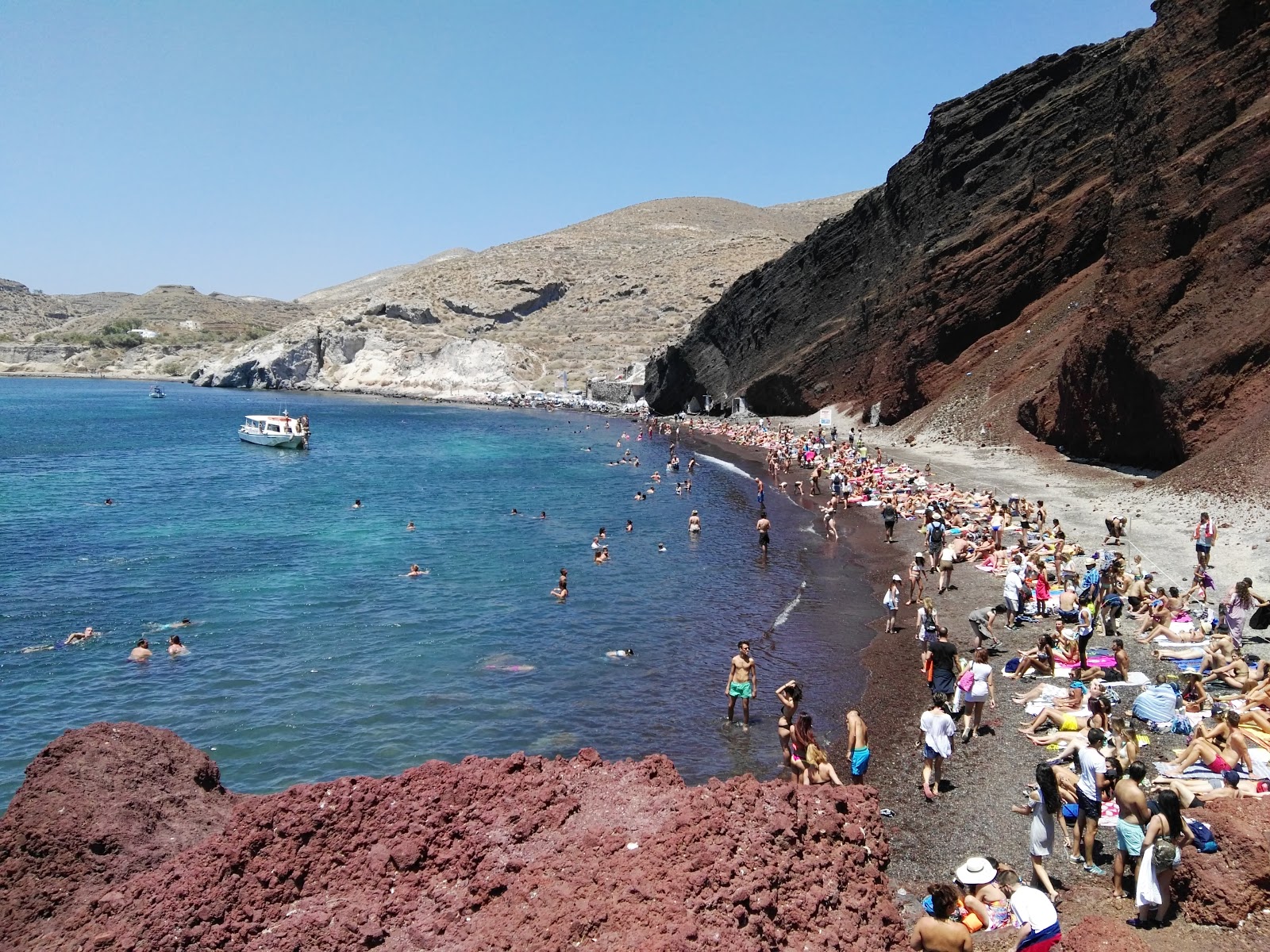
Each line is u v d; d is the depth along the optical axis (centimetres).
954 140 6731
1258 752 1291
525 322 17450
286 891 792
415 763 1684
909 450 5450
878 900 835
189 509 4631
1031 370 5228
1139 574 2377
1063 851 1181
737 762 1627
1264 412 3077
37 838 830
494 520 4266
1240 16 3894
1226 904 929
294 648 2386
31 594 2955
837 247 8050
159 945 736
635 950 690
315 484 5525
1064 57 6328
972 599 2586
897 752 1590
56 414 11162
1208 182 3684
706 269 17725
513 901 773
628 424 10056
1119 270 3953
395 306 17475
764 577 3042
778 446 6431
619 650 2303
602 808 878
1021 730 1627
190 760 1003
